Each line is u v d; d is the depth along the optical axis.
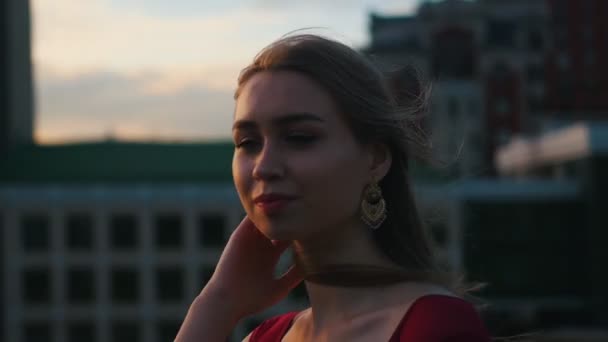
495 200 59.94
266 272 1.52
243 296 1.50
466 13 82.00
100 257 57.31
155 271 57.78
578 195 60.16
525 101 82.12
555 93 82.69
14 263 56.66
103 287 57.34
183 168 63.06
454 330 1.12
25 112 72.38
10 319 56.41
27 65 73.50
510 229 60.09
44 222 57.22
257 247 1.51
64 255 57.03
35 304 56.78
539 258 60.09
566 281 60.25
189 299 57.78
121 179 61.84
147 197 57.84
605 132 59.72
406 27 83.62
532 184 60.47
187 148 65.31
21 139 69.81
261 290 1.51
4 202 56.72
